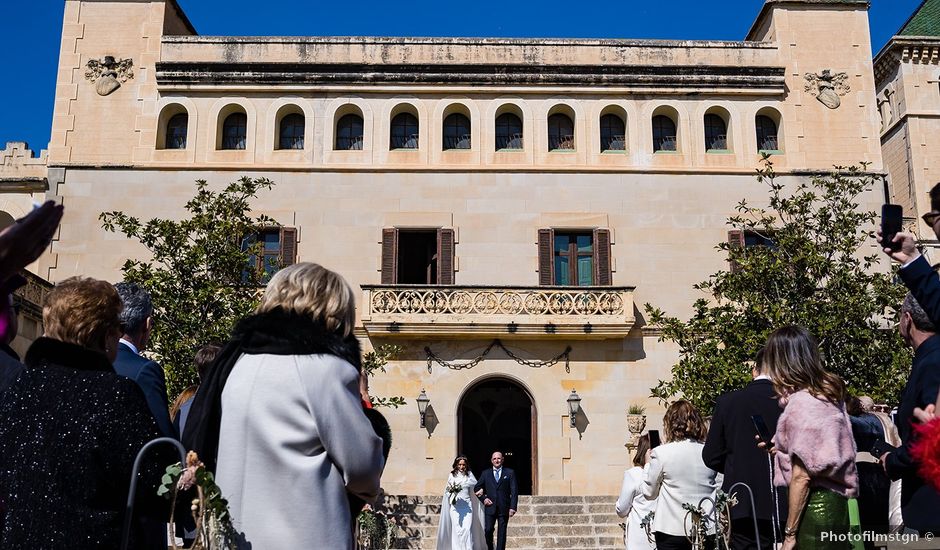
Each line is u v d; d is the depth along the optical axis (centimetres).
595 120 2592
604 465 2384
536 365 2438
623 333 2397
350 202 2514
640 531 914
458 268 2494
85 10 2600
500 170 2548
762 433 560
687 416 753
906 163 3284
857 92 2622
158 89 2542
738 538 605
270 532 356
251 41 2598
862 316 1867
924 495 457
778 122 2616
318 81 2562
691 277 2502
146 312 549
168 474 360
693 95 2611
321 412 364
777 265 1888
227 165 2500
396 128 2611
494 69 2581
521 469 3394
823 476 496
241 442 368
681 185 2555
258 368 375
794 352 525
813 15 2678
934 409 444
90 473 365
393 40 2617
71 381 380
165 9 2623
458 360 2430
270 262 1981
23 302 1914
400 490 2344
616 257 2509
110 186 2477
